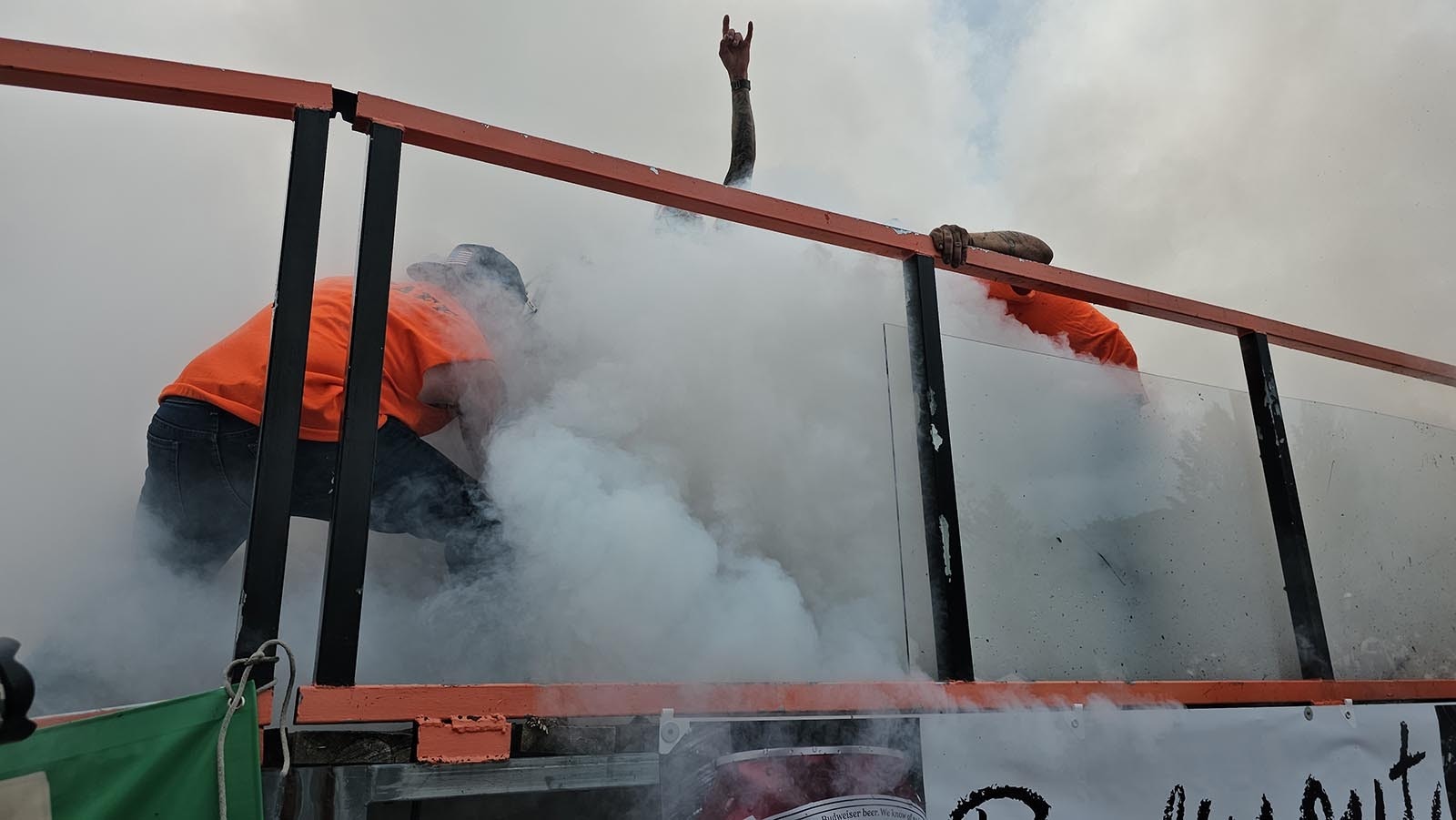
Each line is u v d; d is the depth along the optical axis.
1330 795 2.00
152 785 1.05
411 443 1.79
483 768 1.30
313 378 1.75
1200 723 1.90
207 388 1.71
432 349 1.80
